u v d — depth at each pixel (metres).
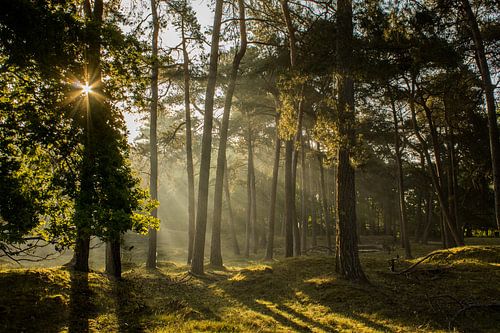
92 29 7.91
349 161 13.32
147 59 9.13
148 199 9.31
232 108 30.47
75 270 12.30
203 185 18.20
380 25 12.50
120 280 13.13
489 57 17.98
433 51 14.05
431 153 37.41
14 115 7.72
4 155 7.67
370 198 56.47
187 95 23.44
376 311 10.42
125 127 8.97
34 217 7.96
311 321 9.50
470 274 13.96
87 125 8.10
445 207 22.86
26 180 8.16
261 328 8.51
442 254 17.75
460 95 20.91
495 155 12.48
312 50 15.27
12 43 6.90
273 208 26.30
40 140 7.77
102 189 7.88
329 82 15.10
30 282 9.63
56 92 7.88
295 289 12.97
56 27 7.14
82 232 8.30
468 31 17.36
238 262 26.92
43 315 8.06
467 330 9.20
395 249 35.81
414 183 44.00
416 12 13.03
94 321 8.34
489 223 40.22
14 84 7.99
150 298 11.66
